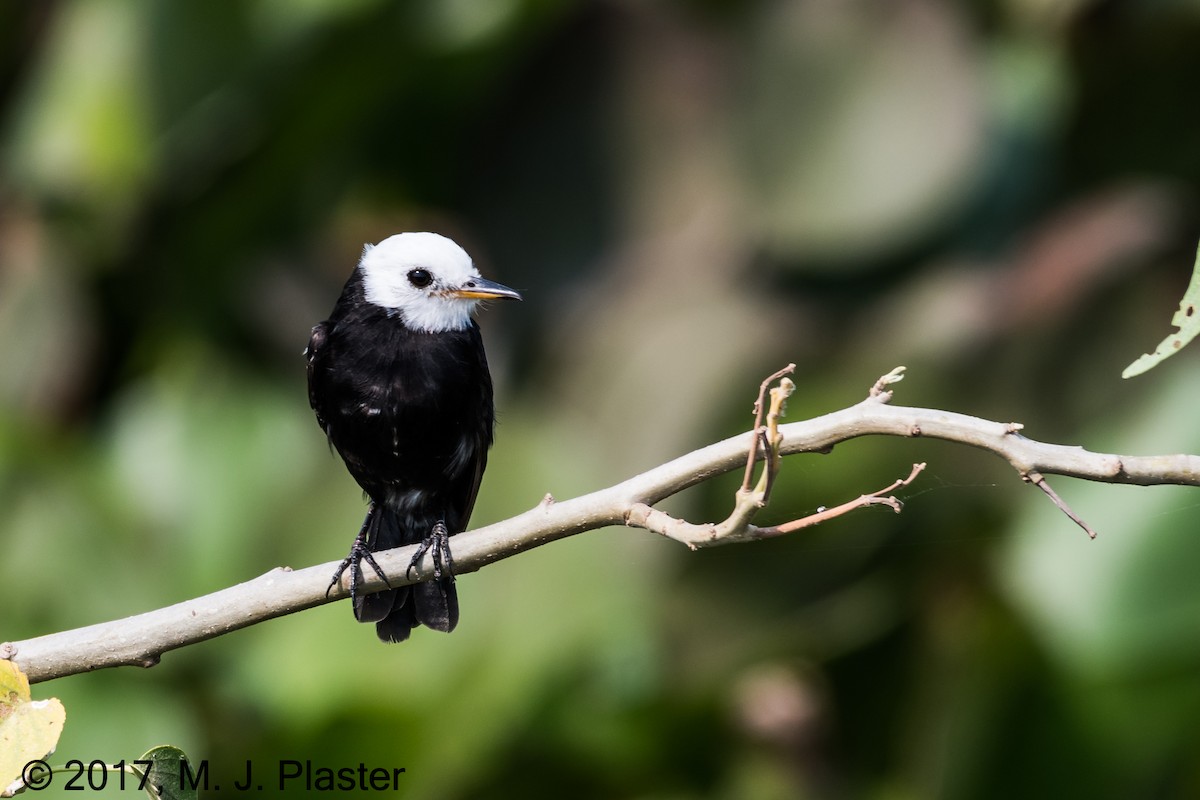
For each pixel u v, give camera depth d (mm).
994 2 14680
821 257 13969
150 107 13492
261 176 14141
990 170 14273
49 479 12781
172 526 13117
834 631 12789
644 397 13867
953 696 12172
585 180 14508
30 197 14016
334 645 12203
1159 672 11273
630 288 14281
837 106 13922
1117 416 12719
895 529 13117
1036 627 11484
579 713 12344
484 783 12367
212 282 14328
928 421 6102
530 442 13375
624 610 12602
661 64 14445
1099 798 11656
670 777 12570
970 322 13750
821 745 12430
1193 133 14562
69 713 11438
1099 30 14375
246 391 13891
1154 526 11305
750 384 13828
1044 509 11656
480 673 12172
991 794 11906
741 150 14164
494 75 14281
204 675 12250
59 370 14047
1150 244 13797
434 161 14719
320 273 14703
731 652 12977
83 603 12570
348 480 13398
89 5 13750
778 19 14156
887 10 13969
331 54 13492
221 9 13336
